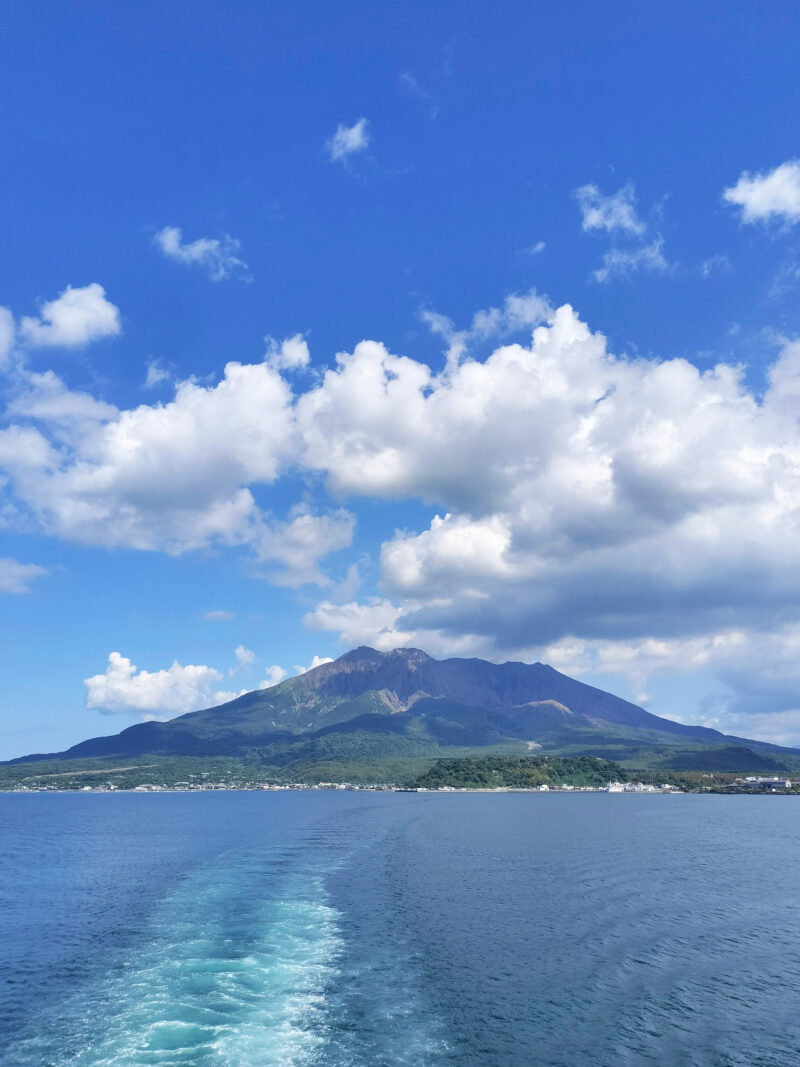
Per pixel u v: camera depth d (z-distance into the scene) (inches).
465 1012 1967.3
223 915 3139.8
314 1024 1873.8
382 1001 2044.8
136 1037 1791.3
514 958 2469.2
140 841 6520.7
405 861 4830.2
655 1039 1808.6
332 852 5354.3
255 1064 1641.2
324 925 2935.5
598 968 2363.4
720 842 6117.1
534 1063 1669.5
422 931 2839.6
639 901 3437.5
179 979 2240.4
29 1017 1942.7
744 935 2797.7
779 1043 1797.5
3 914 3304.6
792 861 4891.7
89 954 2568.9
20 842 6574.8
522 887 3806.6
